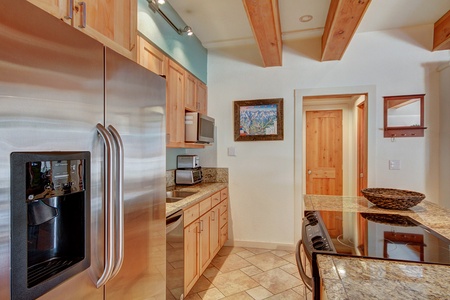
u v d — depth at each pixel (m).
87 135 0.88
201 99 3.38
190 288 2.18
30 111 0.69
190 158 3.27
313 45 3.26
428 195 2.94
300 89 3.31
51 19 0.75
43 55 0.72
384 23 2.87
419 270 0.86
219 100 3.58
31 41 0.69
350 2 1.90
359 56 3.12
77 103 0.84
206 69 3.59
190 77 3.00
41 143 0.71
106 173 0.93
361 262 0.92
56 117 0.76
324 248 1.05
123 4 1.36
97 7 1.16
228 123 3.55
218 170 3.57
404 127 2.99
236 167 3.53
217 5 2.50
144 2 2.06
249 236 3.48
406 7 2.53
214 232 2.88
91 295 0.89
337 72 3.19
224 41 3.36
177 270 1.94
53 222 0.88
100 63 0.94
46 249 0.86
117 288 1.04
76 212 0.86
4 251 0.62
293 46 3.32
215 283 2.51
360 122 4.10
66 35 0.80
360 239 1.17
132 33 1.44
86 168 0.87
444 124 2.82
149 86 1.28
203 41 3.35
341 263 0.91
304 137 4.82
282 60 3.36
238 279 2.59
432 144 2.93
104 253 0.94
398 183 3.02
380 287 0.75
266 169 3.44
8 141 0.63
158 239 1.36
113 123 1.01
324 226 1.36
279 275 2.66
